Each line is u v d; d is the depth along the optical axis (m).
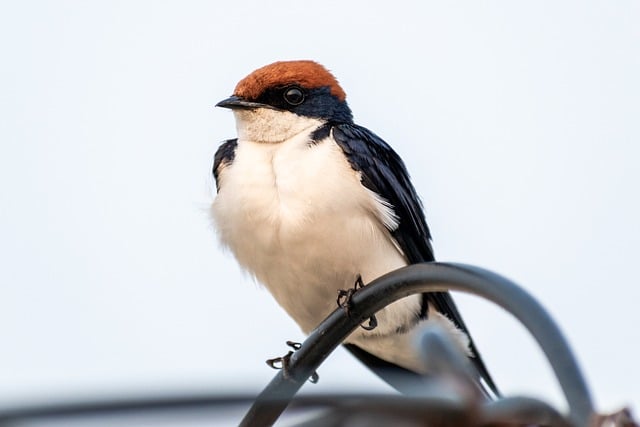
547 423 3.90
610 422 3.82
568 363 4.87
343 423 3.60
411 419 3.52
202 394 3.81
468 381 4.03
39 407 3.73
